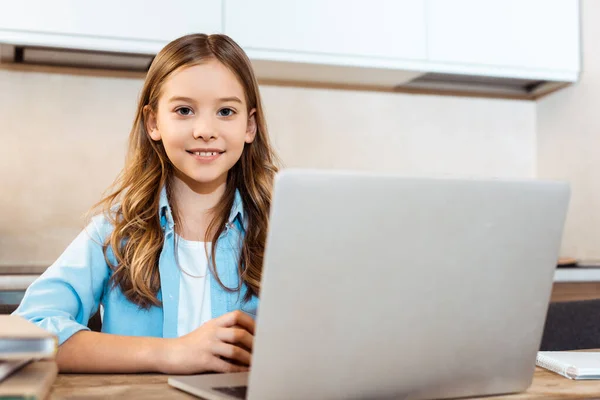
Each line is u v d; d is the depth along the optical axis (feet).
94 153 7.27
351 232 1.72
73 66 7.09
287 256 1.67
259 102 3.65
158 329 3.35
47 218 7.13
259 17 6.72
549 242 2.02
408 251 1.80
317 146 7.95
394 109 8.23
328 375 1.80
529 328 2.07
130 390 2.08
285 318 1.71
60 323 2.64
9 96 7.07
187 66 3.27
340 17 6.95
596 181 7.47
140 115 3.60
